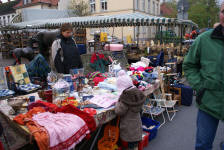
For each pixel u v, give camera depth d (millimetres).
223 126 3922
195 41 2078
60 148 1905
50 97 2848
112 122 2965
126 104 2521
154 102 4633
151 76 4293
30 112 2295
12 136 2400
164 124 4043
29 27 12750
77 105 2695
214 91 1920
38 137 1825
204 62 1981
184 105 5125
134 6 22156
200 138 2107
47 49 8727
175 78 6273
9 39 14766
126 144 2895
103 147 2764
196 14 28688
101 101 2855
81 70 3658
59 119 2139
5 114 2424
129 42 15273
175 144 3271
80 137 2080
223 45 1883
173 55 8453
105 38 12438
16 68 4516
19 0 36156
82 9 21656
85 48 12516
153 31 20391
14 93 4039
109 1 23312
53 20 12562
